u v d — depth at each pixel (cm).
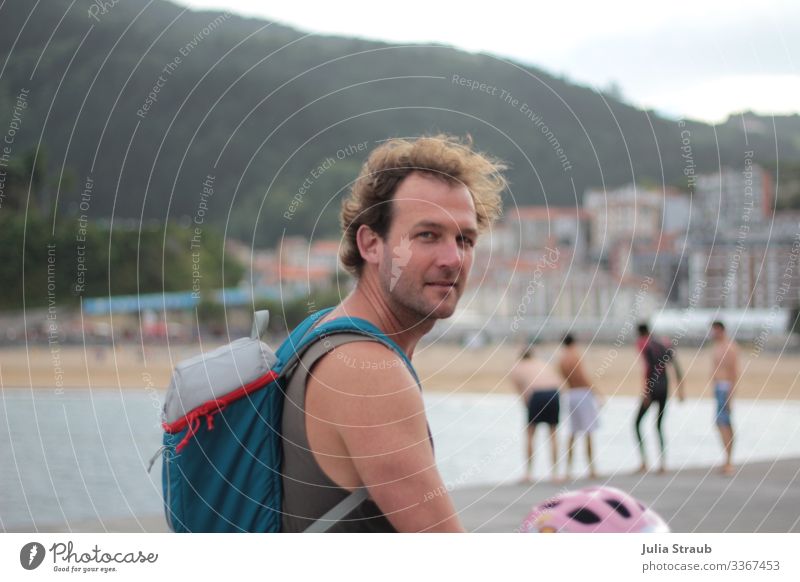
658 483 625
